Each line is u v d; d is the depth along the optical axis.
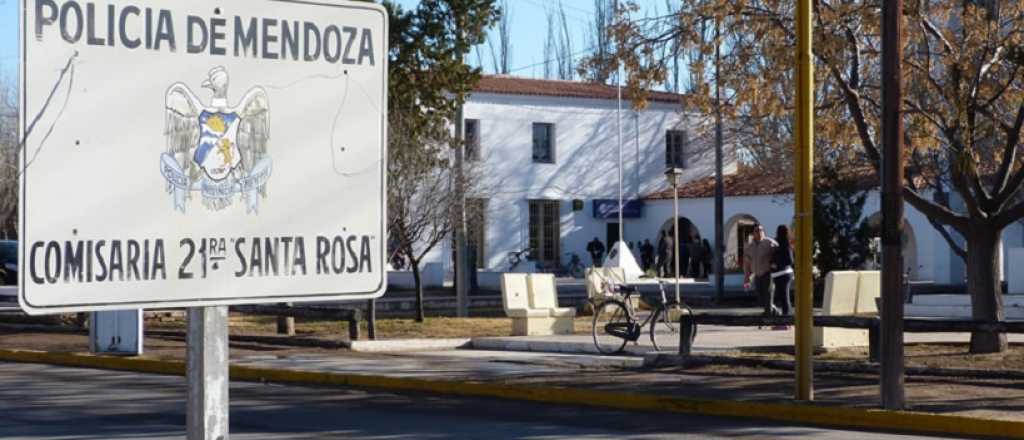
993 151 19.39
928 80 16.81
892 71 12.79
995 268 17.62
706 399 14.27
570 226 52.78
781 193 45.12
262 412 14.14
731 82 17.59
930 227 41.84
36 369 19.59
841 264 34.28
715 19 17.33
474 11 28.75
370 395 16.06
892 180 12.99
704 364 17.64
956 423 12.57
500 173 51.12
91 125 3.15
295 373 17.78
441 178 26.38
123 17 3.18
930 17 17.61
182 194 3.26
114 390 16.31
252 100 3.35
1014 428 12.22
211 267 3.29
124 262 3.19
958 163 16.59
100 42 3.16
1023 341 19.95
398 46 28.03
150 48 3.22
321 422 13.26
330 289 3.45
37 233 3.08
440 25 28.30
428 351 21.52
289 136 3.39
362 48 3.51
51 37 3.10
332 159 3.46
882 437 12.36
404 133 26.00
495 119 51.12
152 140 3.22
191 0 3.27
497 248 51.06
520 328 23.41
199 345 3.30
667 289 39.16
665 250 48.34
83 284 3.14
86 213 3.14
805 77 13.35
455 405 15.01
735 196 48.47
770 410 13.68
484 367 18.17
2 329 24.89
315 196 3.43
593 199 53.22
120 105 3.18
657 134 54.44
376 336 23.20
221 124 3.31
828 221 34.28
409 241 25.22
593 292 28.50
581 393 15.12
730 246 49.94
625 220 54.06
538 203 52.56
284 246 3.39
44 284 3.09
